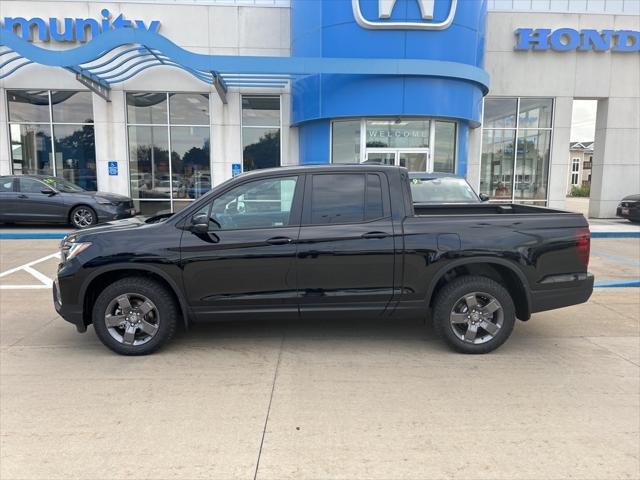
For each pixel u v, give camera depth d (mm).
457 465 2910
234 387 3969
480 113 14836
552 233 4680
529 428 3334
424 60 12859
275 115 16016
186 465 2908
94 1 15203
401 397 3793
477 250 4578
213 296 4566
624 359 4629
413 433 3270
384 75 13094
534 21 16359
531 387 3988
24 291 7230
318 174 4684
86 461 2939
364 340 5117
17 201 13148
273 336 5230
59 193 13352
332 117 13695
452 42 13227
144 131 15953
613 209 17531
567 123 16922
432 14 12852
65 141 15938
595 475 2814
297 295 4586
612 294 7266
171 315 4645
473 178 16953
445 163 14211
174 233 4535
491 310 4684
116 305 4621
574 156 66438
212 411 3564
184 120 15984
